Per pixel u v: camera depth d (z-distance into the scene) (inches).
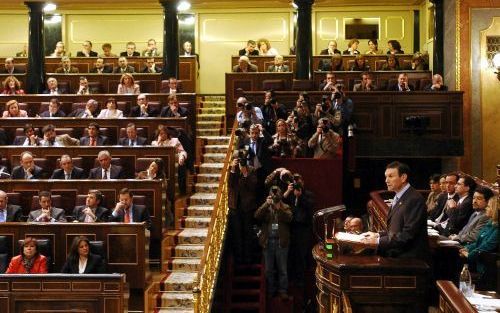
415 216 219.3
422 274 209.8
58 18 767.1
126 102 528.4
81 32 768.3
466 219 323.0
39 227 352.2
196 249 399.2
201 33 762.8
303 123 480.7
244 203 426.6
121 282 284.5
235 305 415.2
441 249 291.0
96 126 464.1
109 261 349.4
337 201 452.1
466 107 589.0
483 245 267.1
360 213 536.1
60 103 529.0
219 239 390.9
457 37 592.7
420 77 598.9
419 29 737.0
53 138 461.7
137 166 423.8
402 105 528.1
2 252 350.0
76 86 609.9
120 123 479.5
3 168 440.8
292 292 422.3
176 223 430.0
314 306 422.6
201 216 439.8
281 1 718.5
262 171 444.1
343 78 588.4
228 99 565.6
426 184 567.5
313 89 550.9
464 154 569.6
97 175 415.8
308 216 420.5
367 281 211.3
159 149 432.1
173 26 604.1
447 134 526.3
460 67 591.5
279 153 457.7
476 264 277.9
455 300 171.9
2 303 285.3
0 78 619.5
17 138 474.9
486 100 589.9
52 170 438.3
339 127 488.1
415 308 211.2
